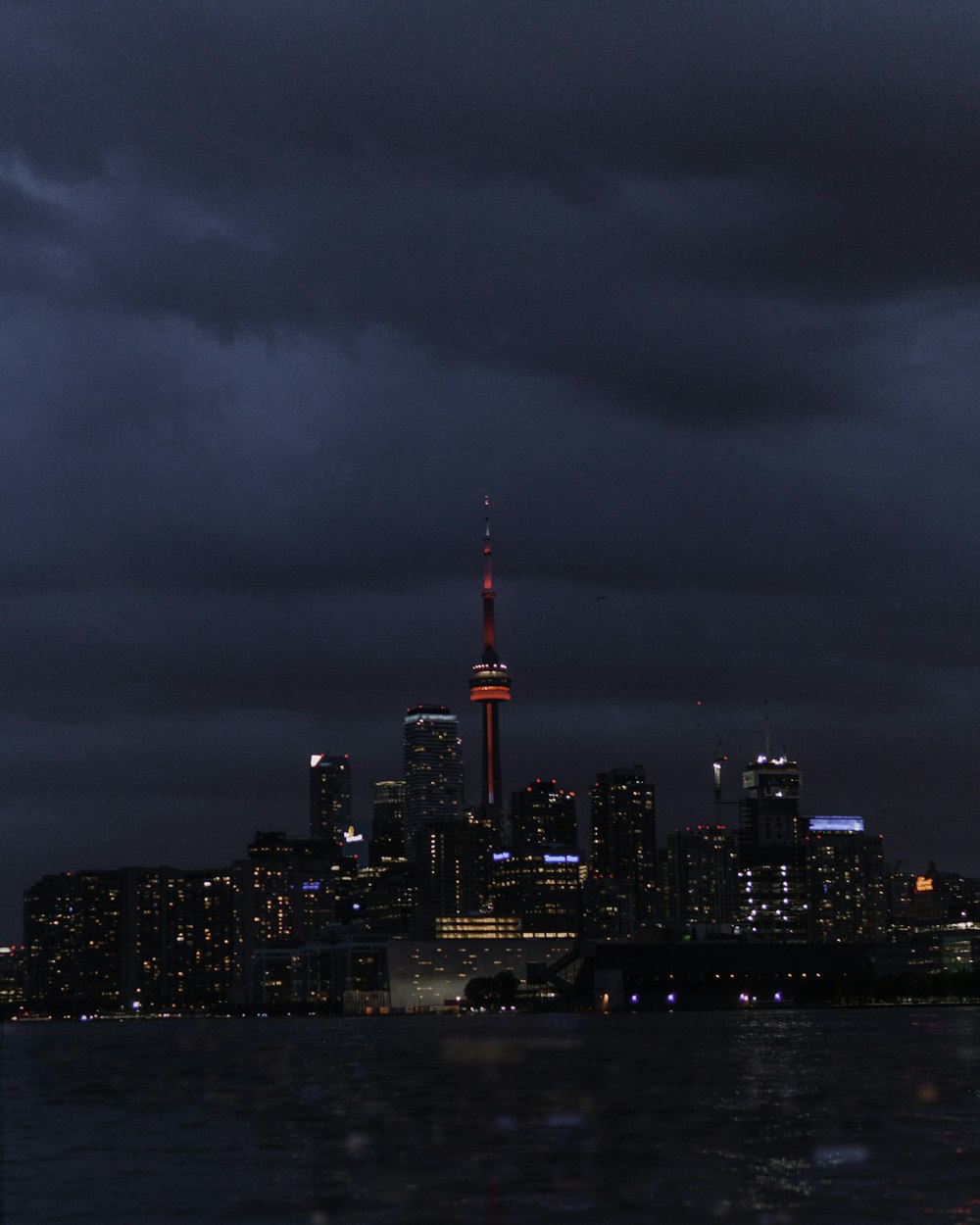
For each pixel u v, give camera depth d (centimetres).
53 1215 8112
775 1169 9400
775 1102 14975
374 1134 12350
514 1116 13850
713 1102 15025
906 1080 18238
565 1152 10662
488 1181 9144
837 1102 14788
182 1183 9319
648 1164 9806
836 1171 9225
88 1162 10650
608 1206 8056
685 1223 7519
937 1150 10256
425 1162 10181
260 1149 11350
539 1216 7794
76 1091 19762
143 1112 15425
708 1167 9556
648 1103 15088
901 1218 7481
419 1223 7669
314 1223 7731
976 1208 7738
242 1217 7938
